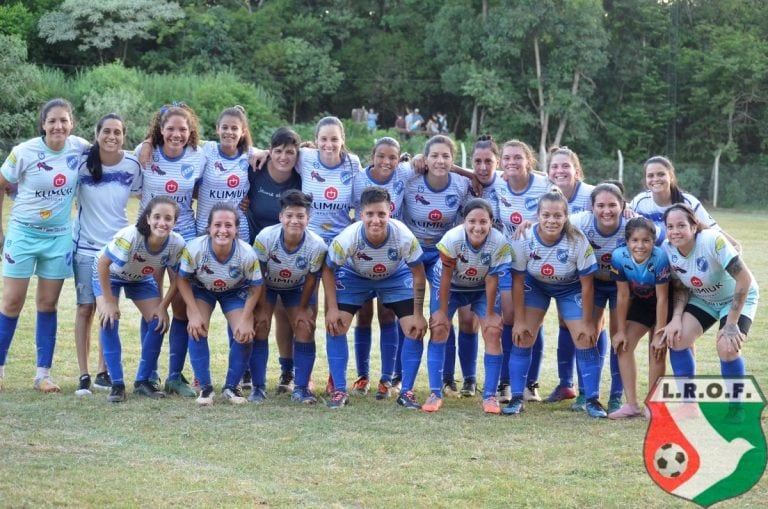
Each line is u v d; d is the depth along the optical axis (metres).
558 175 7.30
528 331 6.83
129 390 7.19
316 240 6.92
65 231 7.12
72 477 4.96
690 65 42.84
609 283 7.09
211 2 46.28
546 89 40.81
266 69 43.00
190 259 6.75
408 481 5.03
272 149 7.32
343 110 46.31
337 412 6.64
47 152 6.93
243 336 6.80
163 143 7.32
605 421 6.46
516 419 6.53
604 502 4.73
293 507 4.61
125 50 41.69
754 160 41.97
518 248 6.80
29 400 6.70
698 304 6.63
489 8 41.94
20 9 40.50
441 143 7.26
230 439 5.81
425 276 7.31
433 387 6.89
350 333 9.95
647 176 7.08
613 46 43.12
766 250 19.45
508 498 4.78
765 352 8.83
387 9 47.16
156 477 5.01
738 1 44.78
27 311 10.29
